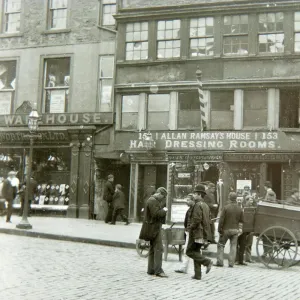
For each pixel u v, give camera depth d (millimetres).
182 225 19000
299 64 22516
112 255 13680
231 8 23406
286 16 22859
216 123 23297
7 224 19906
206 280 10492
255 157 22109
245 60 23172
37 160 26078
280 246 12828
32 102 26578
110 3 26078
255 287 9812
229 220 12977
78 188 25094
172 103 24047
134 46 25094
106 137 24984
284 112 22562
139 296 8312
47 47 26688
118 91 24922
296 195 19750
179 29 24438
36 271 10383
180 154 22844
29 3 27250
